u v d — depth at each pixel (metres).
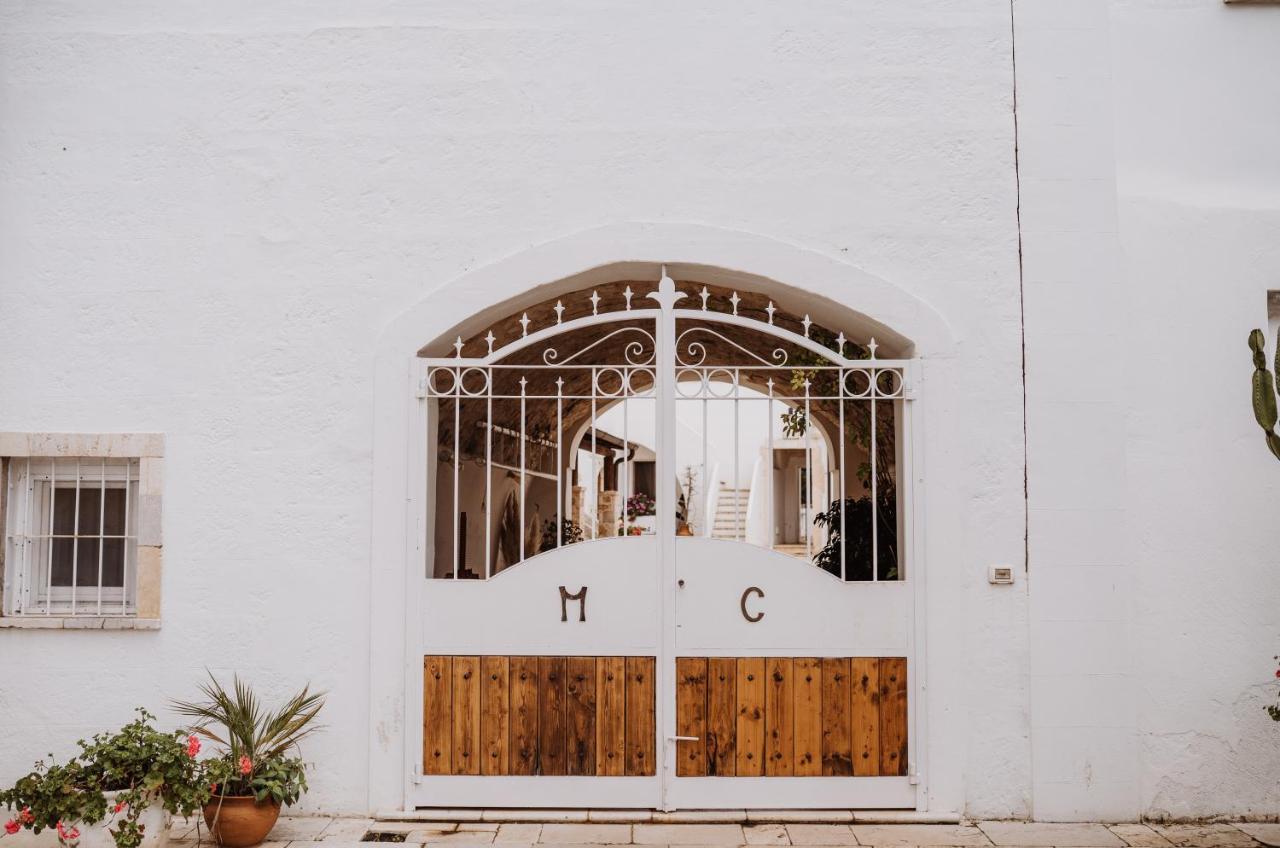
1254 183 6.14
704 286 6.97
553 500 11.55
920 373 6.02
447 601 5.99
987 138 6.14
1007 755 5.91
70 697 5.99
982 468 6.00
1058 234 6.09
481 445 8.83
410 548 6.00
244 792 5.46
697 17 6.20
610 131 6.16
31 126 6.22
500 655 5.98
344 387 6.08
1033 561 5.96
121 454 6.06
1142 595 5.97
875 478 6.01
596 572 6.00
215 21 6.25
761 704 5.96
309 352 6.10
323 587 6.00
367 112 6.20
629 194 6.13
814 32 6.20
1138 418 6.03
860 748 5.94
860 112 6.16
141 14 6.26
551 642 5.98
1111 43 6.19
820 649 5.97
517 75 6.20
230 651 5.99
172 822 5.68
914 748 5.92
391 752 5.92
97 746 5.35
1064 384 6.02
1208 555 5.98
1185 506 6.00
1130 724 5.90
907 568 5.99
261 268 6.14
